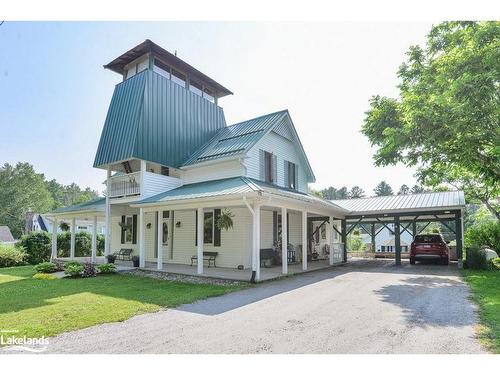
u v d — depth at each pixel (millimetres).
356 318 6199
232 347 4711
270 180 16469
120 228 20672
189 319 6266
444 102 10984
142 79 16328
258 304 7578
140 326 5812
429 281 10891
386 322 5887
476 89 10430
